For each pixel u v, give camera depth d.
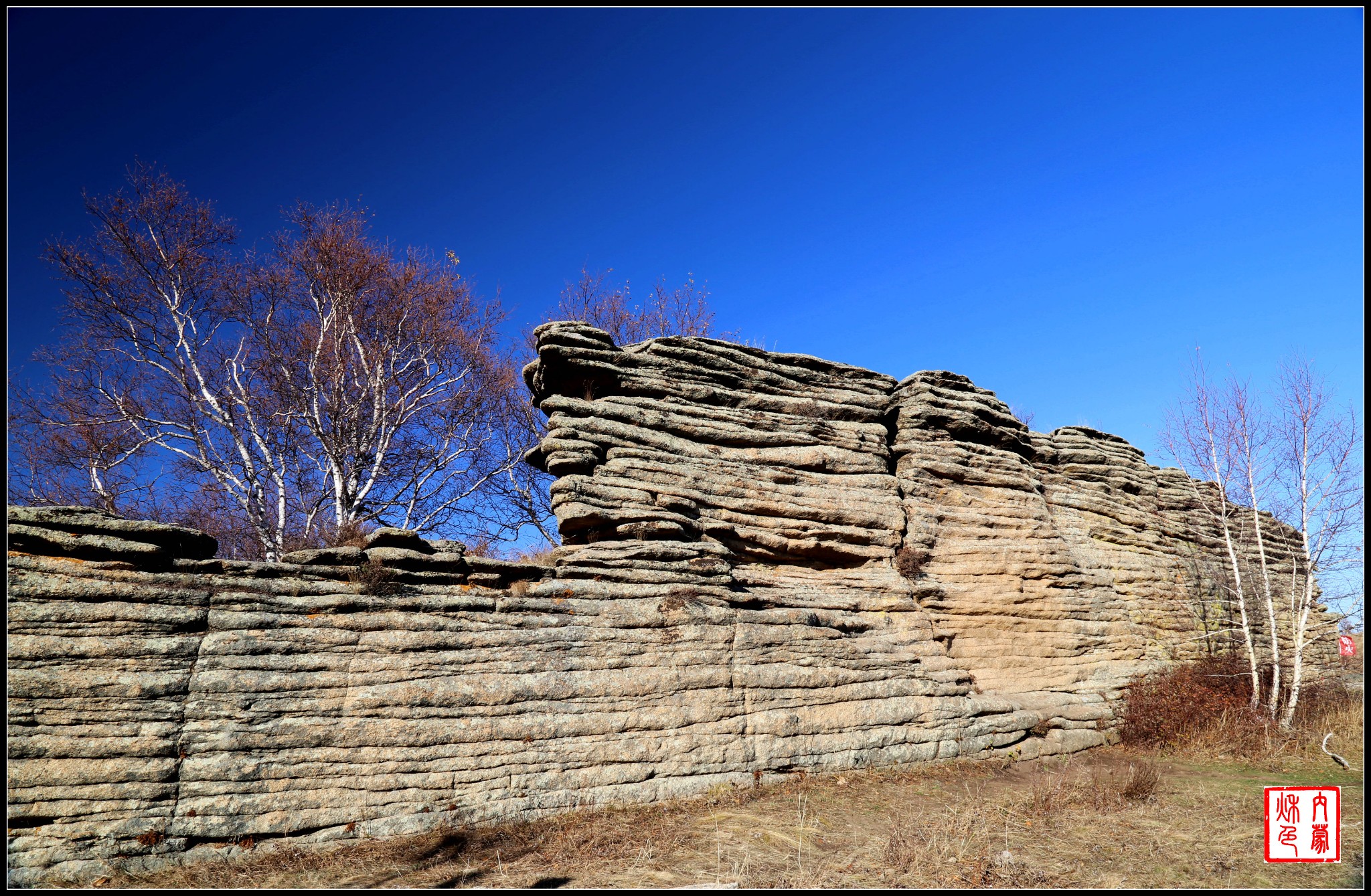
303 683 10.33
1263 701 18.47
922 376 18.84
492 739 11.02
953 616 16.75
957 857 9.32
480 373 30.28
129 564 10.08
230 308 25.59
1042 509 18.89
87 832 8.77
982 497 18.22
